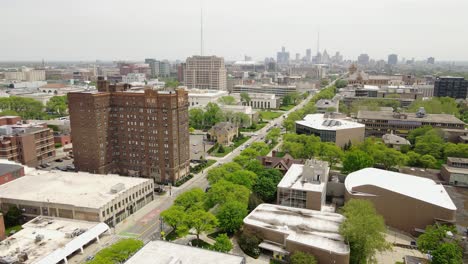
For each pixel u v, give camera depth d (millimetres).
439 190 131625
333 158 191125
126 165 180625
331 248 97000
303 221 114000
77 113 167375
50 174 159375
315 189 130125
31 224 119062
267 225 111125
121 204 133000
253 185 146000
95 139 167125
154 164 173250
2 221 113938
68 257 104875
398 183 135750
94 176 156000
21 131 196500
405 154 199125
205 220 112125
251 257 106062
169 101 162375
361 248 98000
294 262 94750
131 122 173500
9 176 151625
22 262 94875
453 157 181625
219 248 101500
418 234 120625
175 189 164875
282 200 134500
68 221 121750
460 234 108375
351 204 113500
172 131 165375
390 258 107062
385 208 127562
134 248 92500
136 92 172000
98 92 170000
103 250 93375
